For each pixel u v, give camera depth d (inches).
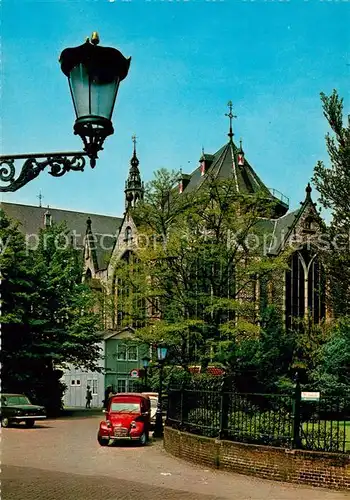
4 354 1656.0
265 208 1498.5
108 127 257.3
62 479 604.7
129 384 2534.5
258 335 1422.2
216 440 689.6
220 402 706.2
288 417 644.1
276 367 1333.7
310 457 593.0
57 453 842.8
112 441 1017.5
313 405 638.5
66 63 258.4
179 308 1405.0
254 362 1280.8
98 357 1913.1
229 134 2989.7
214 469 685.9
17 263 1657.2
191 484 590.6
